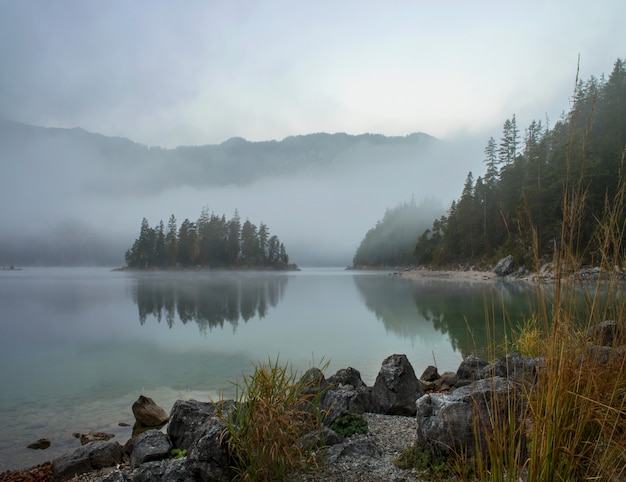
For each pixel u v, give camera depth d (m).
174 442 4.88
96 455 5.37
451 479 3.26
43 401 8.84
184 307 27.73
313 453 4.07
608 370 2.45
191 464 3.74
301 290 43.72
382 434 4.85
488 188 60.34
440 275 68.06
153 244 113.75
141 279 70.75
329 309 25.66
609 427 2.43
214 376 10.61
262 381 3.88
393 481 3.54
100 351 14.12
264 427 3.54
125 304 29.81
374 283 56.28
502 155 55.56
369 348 13.46
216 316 23.03
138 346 14.89
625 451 2.24
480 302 27.02
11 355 13.61
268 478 3.55
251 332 17.39
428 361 11.45
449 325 17.92
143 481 3.79
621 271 2.34
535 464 2.13
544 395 2.26
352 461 3.96
